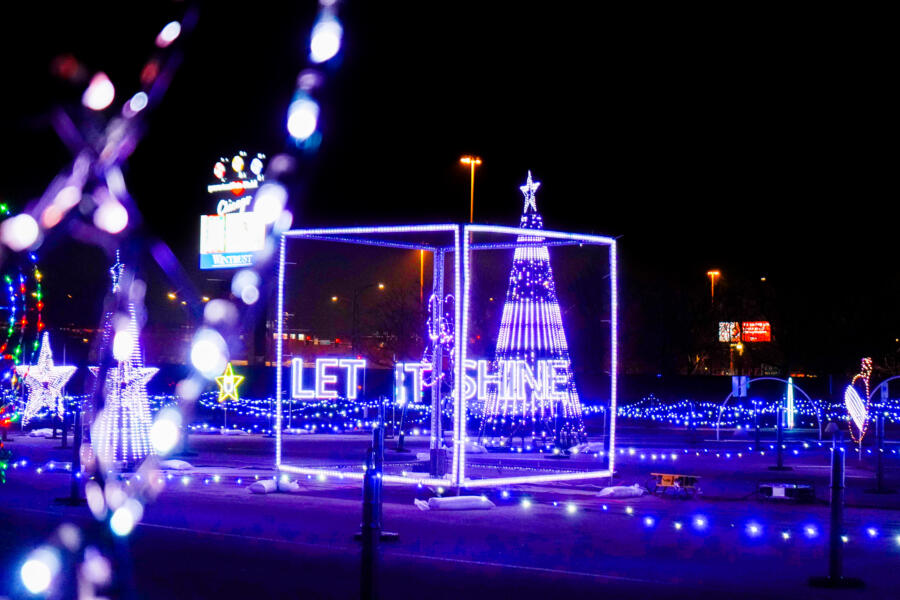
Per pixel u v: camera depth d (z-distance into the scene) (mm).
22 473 20484
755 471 23641
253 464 24469
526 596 8859
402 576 9734
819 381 55188
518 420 27922
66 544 11266
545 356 25453
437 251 18438
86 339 36688
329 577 9609
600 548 11688
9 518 13586
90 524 12992
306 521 13703
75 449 15492
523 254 24766
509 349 25484
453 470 15820
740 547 11828
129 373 19141
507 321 25281
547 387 25406
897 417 47062
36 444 30672
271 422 45312
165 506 15266
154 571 9789
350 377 17391
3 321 6863
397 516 14453
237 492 17391
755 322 58656
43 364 21297
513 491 18125
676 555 11219
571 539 12383
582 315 57750
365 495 7766
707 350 59438
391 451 29453
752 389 54594
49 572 6973
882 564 10734
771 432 43844
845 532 13289
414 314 56406
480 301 54250
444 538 12375
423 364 18516
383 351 58344
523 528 13336
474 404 27766
